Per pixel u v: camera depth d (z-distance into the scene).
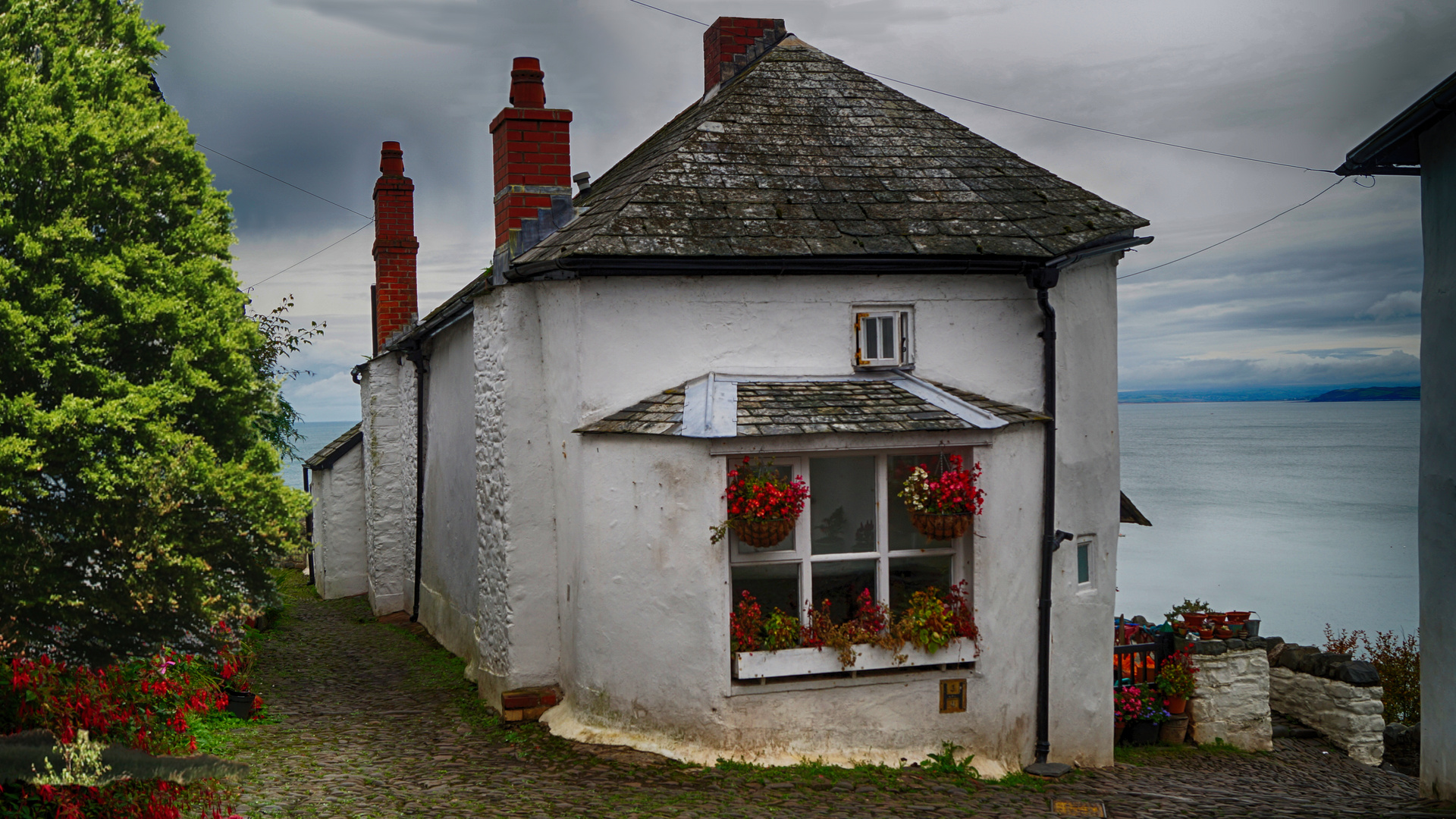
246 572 6.83
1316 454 125.62
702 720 8.51
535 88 10.63
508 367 10.05
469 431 12.45
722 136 10.18
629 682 8.86
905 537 8.95
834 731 8.66
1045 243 9.45
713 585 8.45
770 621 8.55
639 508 8.74
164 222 6.97
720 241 8.95
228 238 7.18
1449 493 8.33
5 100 6.21
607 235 8.77
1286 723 12.80
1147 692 11.41
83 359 6.18
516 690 9.95
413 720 10.00
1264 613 38.47
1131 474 104.00
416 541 16.45
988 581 8.97
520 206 10.29
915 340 9.53
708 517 8.40
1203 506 76.50
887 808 7.57
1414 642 18.58
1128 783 9.19
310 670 12.77
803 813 7.34
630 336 9.11
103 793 5.58
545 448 10.10
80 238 6.18
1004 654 9.11
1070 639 9.72
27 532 6.16
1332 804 8.48
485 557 10.94
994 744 9.09
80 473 5.92
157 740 6.41
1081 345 9.96
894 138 10.66
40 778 5.14
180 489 6.24
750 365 9.28
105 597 6.25
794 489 8.30
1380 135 8.69
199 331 6.64
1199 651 11.62
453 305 12.00
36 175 6.23
